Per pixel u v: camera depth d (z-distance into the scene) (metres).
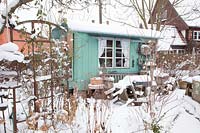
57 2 5.71
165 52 9.50
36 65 4.79
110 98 7.61
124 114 6.02
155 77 6.61
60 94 5.43
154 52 6.58
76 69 8.91
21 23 4.89
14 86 3.96
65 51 5.96
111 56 10.27
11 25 4.50
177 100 7.66
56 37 7.41
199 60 11.81
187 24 29.55
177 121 5.96
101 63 9.89
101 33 9.55
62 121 4.85
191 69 10.99
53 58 5.32
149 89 6.17
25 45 5.07
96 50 9.69
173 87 7.75
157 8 15.08
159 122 5.68
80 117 5.33
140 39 11.09
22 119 4.40
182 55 11.17
